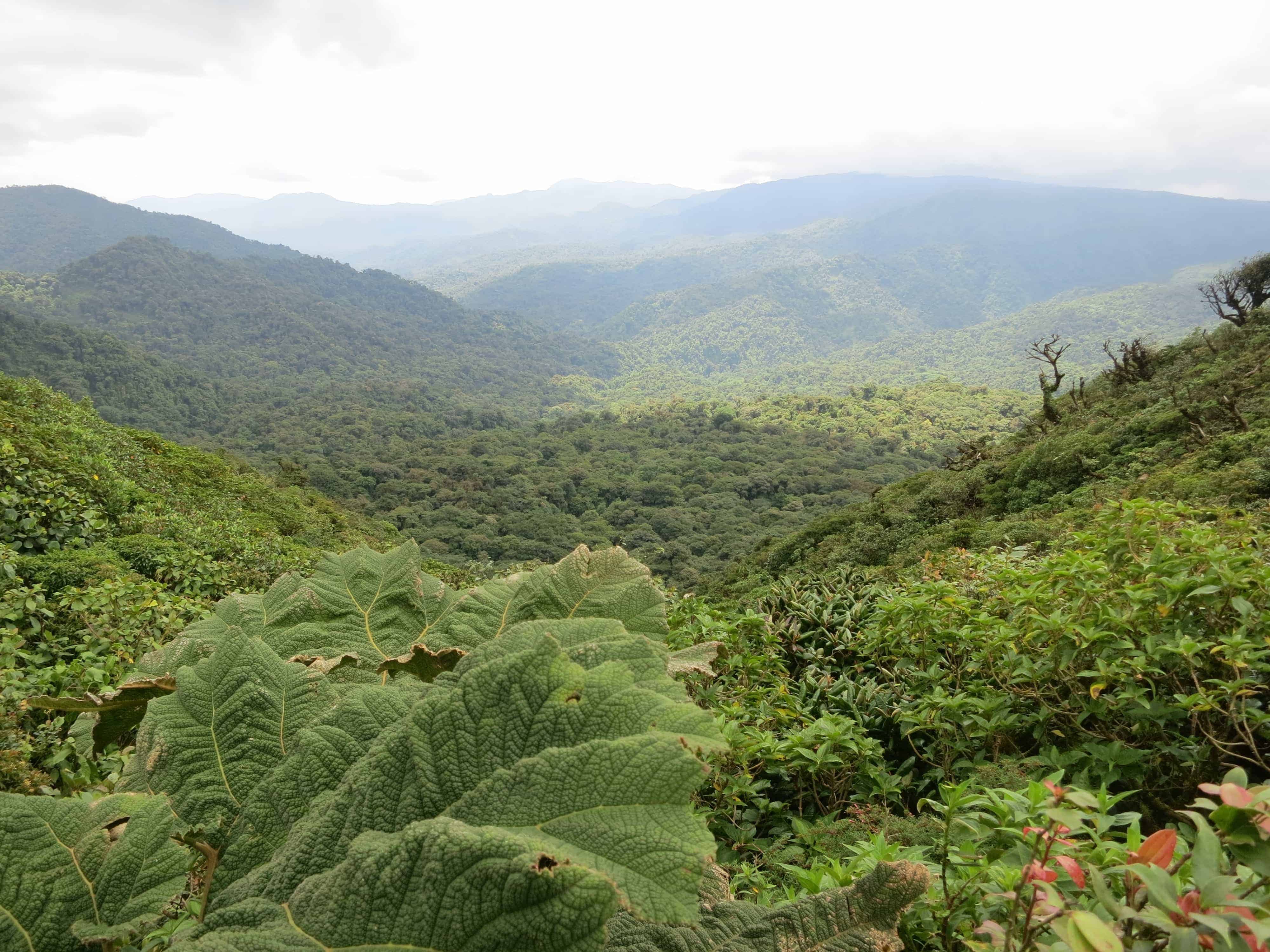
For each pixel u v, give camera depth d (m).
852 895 1.11
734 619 4.32
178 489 18.86
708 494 106.69
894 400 153.12
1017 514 18.19
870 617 4.20
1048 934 1.18
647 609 1.49
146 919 0.85
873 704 3.33
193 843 0.99
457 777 0.83
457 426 162.00
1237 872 1.05
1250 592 2.67
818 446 130.50
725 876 1.21
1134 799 2.49
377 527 46.19
